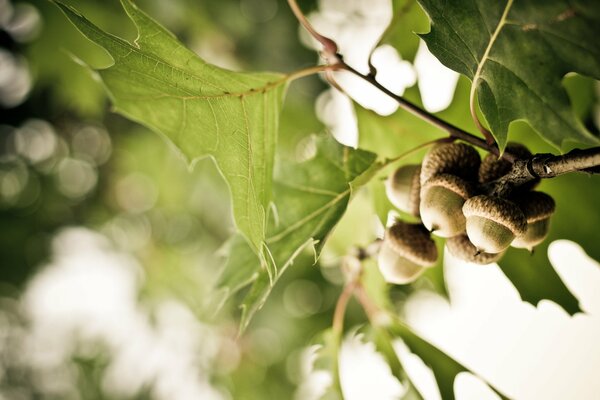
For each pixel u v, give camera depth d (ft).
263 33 1.81
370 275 1.08
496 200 0.78
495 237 0.78
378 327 1.07
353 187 0.85
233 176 0.79
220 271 0.98
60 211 2.23
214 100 0.80
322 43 0.90
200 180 2.04
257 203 0.80
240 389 2.18
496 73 0.79
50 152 2.14
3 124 1.97
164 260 2.34
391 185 0.90
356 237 1.14
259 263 0.96
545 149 0.94
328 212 0.90
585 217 0.95
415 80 1.04
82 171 2.24
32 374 2.39
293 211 0.91
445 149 0.84
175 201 2.14
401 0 1.02
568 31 0.76
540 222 0.83
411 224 0.89
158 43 0.80
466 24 0.79
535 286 0.96
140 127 2.07
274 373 2.16
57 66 1.69
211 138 0.78
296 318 2.04
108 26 1.61
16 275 2.16
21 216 2.14
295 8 0.90
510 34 0.78
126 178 2.23
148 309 2.31
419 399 1.04
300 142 1.77
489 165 0.83
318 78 1.80
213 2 1.74
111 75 0.74
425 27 1.03
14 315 2.28
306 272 1.95
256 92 0.85
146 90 0.75
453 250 0.85
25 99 1.93
